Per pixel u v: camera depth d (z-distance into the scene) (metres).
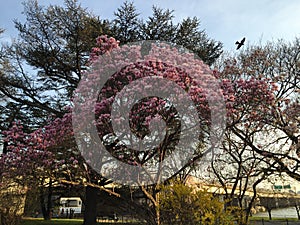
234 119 7.84
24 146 6.83
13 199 10.10
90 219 12.51
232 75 10.24
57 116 11.33
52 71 13.13
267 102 7.75
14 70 13.14
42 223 15.38
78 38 12.15
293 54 11.37
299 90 10.14
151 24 12.04
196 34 12.69
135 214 7.85
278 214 30.11
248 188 11.30
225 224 6.20
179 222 6.05
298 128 9.11
